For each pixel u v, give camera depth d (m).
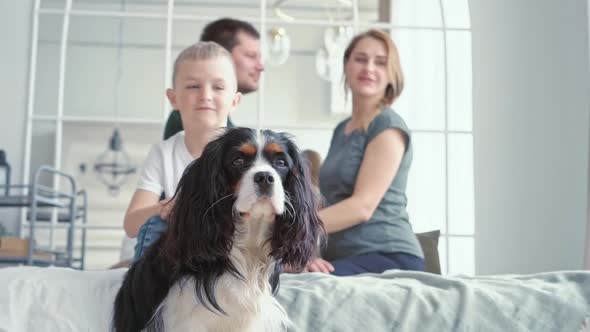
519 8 3.55
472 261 4.24
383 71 2.67
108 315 1.84
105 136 6.85
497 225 3.60
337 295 1.90
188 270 1.71
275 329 1.77
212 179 1.72
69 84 6.98
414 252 2.48
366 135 2.57
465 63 4.40
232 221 1.72
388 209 2.50
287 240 1.76
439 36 4.67
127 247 2.89
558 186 3.37
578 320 1.90
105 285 1.90
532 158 3.49
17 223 4.17
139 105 7.05
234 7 6.62
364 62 2.67
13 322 1.76
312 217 1.83
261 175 1.68
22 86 4.21
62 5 6.72
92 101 7.01
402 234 2.48
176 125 2.61
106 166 6.84
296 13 6.02
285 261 1.79
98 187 6.92
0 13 4.21
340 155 2.60
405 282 2.01
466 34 4.38
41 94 6.99
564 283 2.03
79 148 6.73
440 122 4.57
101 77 7.02
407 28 4.38
